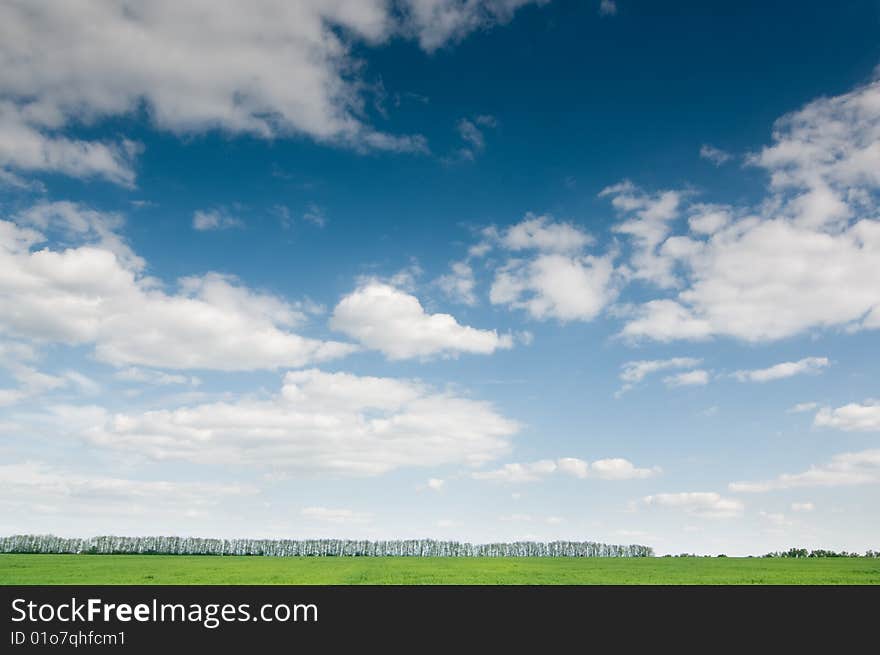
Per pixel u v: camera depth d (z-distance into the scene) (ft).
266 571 237.86
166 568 250.57
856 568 271.08
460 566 277.44
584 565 292.61
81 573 218.79
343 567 267.39
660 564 306.76
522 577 214.28
